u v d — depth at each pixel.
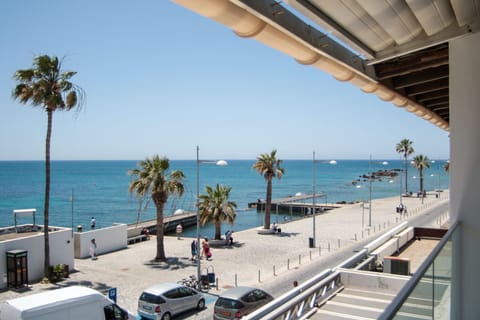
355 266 12.19
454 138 5.16
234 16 2.83
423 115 8.90
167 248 33.50
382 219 52.16
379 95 6.37
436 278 4.11
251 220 64.75
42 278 23.20
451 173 5.23
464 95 5.02
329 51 3.92
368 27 3.98
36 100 21.81
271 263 27.89
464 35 4.45
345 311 7.43
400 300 2.56
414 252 18.72
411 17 3.99
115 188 131.75
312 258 29.34
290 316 6.91
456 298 5.12
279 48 3.63
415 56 5.48
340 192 121.94
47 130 22.86
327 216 55.97
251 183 164.50
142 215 71.50
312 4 3.29
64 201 93.94
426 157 94.19
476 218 5.09
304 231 42.62
